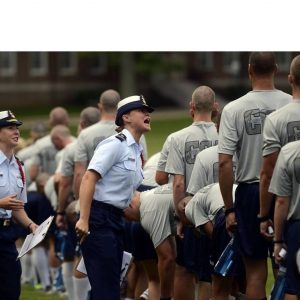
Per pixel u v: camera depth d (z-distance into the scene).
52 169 42.38
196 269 28.45
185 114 150.62
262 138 25.05
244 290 27.98
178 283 29.25
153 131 119.06
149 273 30.64
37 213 41.50
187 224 27.94
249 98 25.44
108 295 26.22
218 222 26.67
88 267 26.39
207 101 28.67
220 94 179.62
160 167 29.61
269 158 23.97
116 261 26.41
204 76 185.38
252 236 25.06
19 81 178.25
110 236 26.31
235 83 185.62
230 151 25.22
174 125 127.88
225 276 26.36
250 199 25.14
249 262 25.25
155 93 176.25
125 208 26.88
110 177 26.33
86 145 33.81
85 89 183.75
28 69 179.12
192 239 28.31
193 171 28.02
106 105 33.75
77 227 25.86
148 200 29.09
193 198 27.47
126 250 30.61
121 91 173.50
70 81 182.75
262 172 24.09
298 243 22.88
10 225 28.66
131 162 26.41
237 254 25.70
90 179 26.02
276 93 25.58
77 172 34.09
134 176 26.55
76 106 177.12
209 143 28.62
